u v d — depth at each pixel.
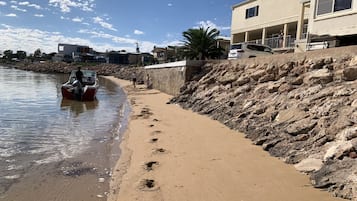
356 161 5.96
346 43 17.27
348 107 8.05
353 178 5.55
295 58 13.05
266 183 6.32
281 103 10.89
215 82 18.62
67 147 10.37
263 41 31.59
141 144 10.29
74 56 103.88
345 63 10.35
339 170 5.99
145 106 19.98
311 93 10.09
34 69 91.12
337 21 17.09
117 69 82.81
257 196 5.77
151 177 7.14
